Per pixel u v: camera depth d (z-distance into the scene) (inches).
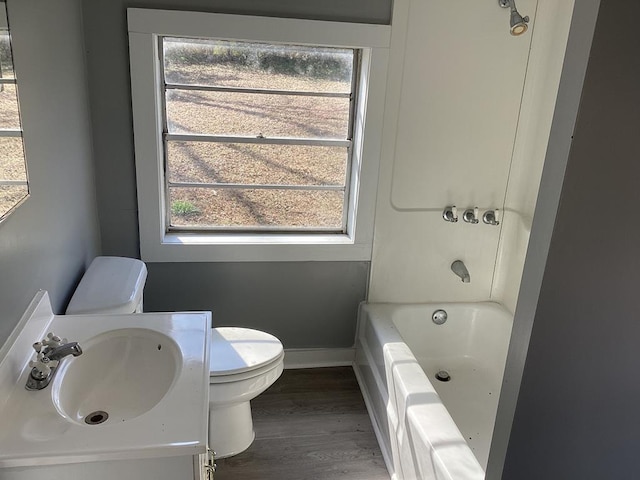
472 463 65.7
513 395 48.1
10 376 52.8
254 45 95.0
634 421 49.7
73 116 81.4
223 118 98.9
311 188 106.0
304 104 100.2
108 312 71.3
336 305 112.3
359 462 89.9
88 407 58.1
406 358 89.0
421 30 94.8
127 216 99.3
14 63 56.3
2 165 51.5
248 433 91.4
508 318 109.9
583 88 38.4
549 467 50.6
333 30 92.0
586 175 40.6
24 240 58.9
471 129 103.0
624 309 45.3
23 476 45.7
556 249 42.5
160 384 58.5
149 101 92.0
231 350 86.7
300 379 111.0
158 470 47.8
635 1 36.8
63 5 76.8
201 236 104.5
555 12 93.5
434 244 110.5
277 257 105.2
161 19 87.5
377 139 99.8
